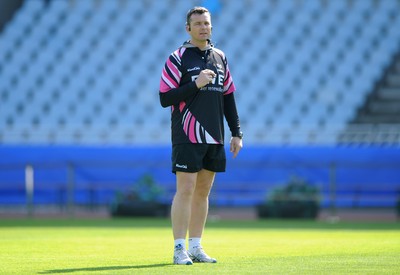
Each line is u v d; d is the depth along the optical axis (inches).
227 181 2322.8
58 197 2369.6
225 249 971.9
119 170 2356.1
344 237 1250.0
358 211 2342.5
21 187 2389.3
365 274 660.7
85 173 2358.5
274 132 2827.3
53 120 3193.9
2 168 2399.1
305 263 761.6
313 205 2095.2
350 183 2269.9
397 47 3228.3
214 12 3385.8
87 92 3255.4
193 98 782.5
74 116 3186.5
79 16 3540.8
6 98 3299.7
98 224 1779.0
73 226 1686.8
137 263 775.1
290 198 2114.9
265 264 753.0
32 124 3193.9
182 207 773.9
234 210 2447.1
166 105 791.1
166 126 3065.9
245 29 3321.9
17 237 1263.5
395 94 3085.6
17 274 677.9
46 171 2359.7
